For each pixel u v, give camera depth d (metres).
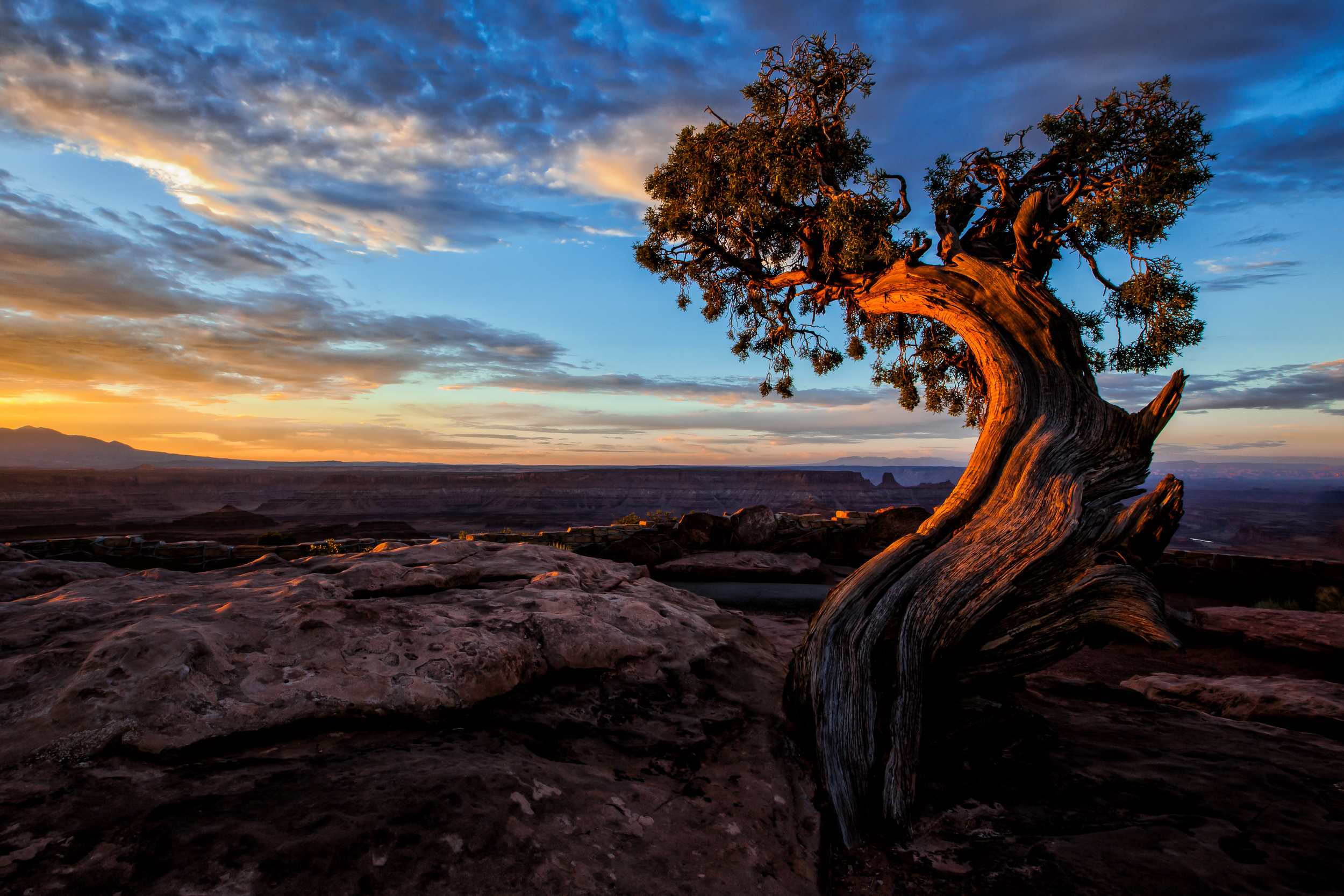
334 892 2.17
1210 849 3.23
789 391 10.88
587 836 2.84
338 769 2.91
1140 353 6.62
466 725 3.69
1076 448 5.17
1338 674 7.43
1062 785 4.07
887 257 6.38
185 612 3.87
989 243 6.59
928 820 3.73
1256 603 11.65
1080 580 4.63
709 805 3.40
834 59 7.09
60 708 2.79
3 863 2.02
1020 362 5.57
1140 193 5.86
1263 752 4.62
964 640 4.76
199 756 2.83
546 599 5.21
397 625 4.16
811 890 2.95
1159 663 8.44
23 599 4.45
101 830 2.25
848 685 4.29
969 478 5.47
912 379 10.06
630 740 3.95
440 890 2.29
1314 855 3.18
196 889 2.05
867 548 13.37
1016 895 2.94
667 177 8.35
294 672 3.46
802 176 6.94
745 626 6.32
